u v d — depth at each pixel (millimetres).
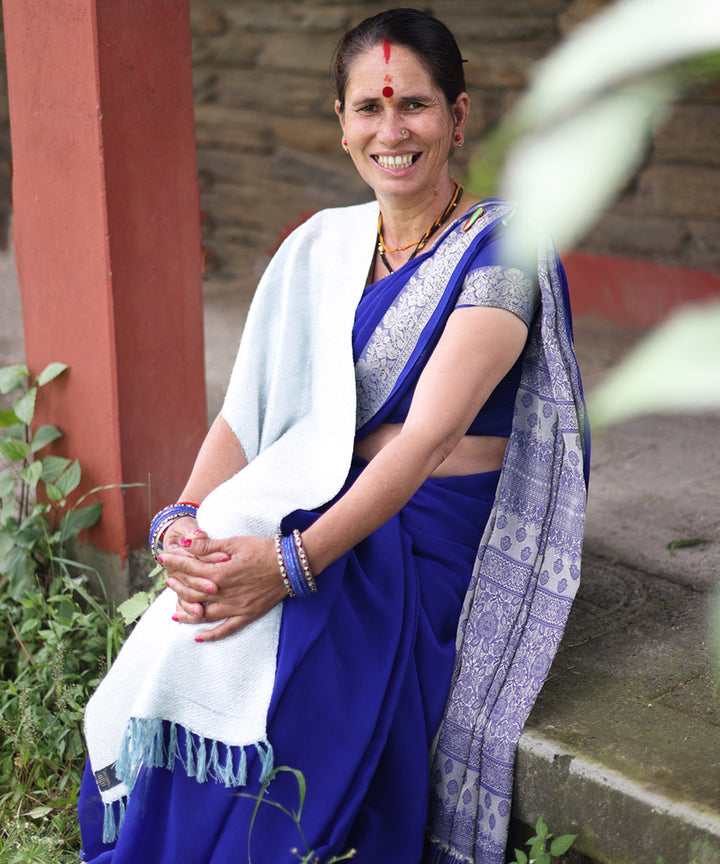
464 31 5195
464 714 1766
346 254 1973
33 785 2150
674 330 326
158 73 2336
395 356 1845
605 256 4891
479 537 1896
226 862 1612
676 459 3182
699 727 1693
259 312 2041
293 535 1674
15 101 2406
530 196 303
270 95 6031
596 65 309
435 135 1790
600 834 1580
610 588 2311
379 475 1680
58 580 2447
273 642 1682
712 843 1427
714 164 4629
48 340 2518
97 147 2268
